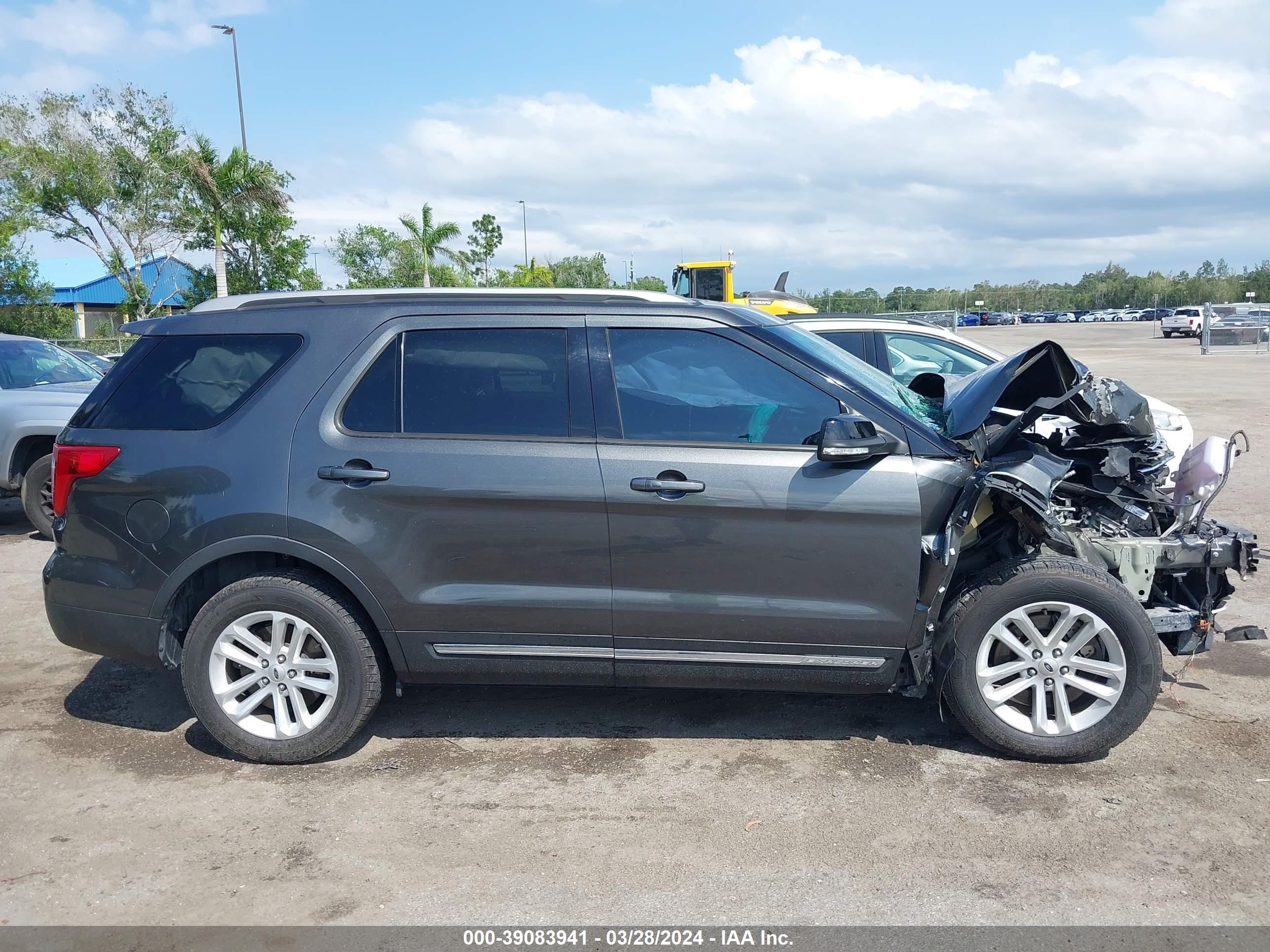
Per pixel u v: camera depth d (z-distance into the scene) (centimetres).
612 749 423
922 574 386
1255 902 306
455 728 448
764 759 411
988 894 313
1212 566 415
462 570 395
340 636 400
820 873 326
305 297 426
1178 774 389
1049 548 413
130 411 420
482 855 342
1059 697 393
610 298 409
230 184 2975
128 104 2920
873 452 371
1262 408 1623
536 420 396
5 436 842
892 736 430
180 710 474
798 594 388
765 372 398
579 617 393
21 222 2891
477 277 4912
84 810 377
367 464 394
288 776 404
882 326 788
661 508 383
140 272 3041
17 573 746
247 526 396
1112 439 434
